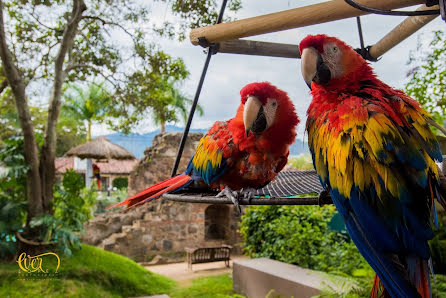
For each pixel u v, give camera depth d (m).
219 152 1.84
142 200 2.00
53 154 6.50
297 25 1.08
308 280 4.53
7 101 7.94
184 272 8.86
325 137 1.11
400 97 1.14
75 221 6.70
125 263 7.05
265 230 6.34
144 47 6.51
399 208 0.95
